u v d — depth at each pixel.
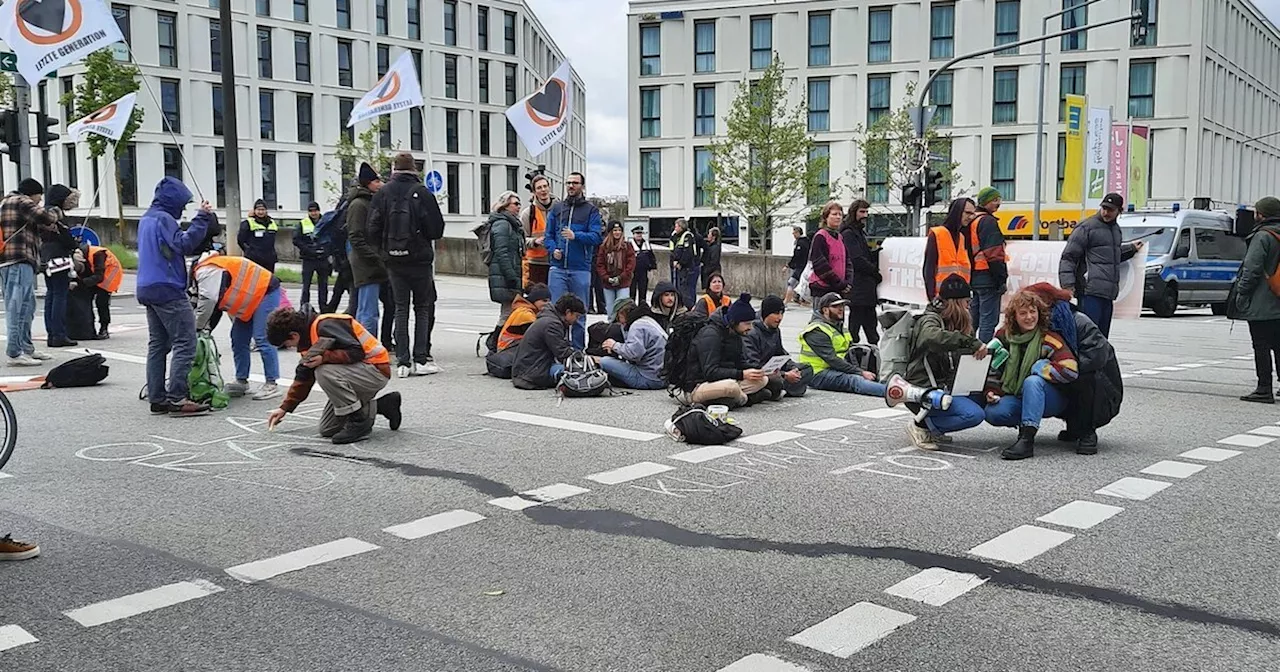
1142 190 34.78
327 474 6.66
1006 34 48.03
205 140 57.03
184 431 7.99
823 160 43.59
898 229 48.47
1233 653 3.88
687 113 51.62
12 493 6.16
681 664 3.78
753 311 9.12
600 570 4.83
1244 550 5.09
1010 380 7.25
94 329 13.79
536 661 3.81
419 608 4.34
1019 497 6.11
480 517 5.70
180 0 55.62
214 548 5.13
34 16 13.33
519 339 10.91
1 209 11.22
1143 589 4.56
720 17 50.91
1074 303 10.62
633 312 10.93
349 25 62.19
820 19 50.16
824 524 5.57
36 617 4.22
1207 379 11.34
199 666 3.76
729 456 7.23
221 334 14.64
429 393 9.88
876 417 8.75
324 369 7.43
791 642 3.98
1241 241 24.88
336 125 62.06
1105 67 47.34
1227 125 51.66
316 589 4.56
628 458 7.16
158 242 8.38
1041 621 4.20
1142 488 6.30
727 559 4.99
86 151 53.25
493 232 11.73
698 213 51.88
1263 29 57.41
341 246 14.29
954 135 48.81
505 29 69.62
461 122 67.62
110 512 5.77
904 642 3.98
